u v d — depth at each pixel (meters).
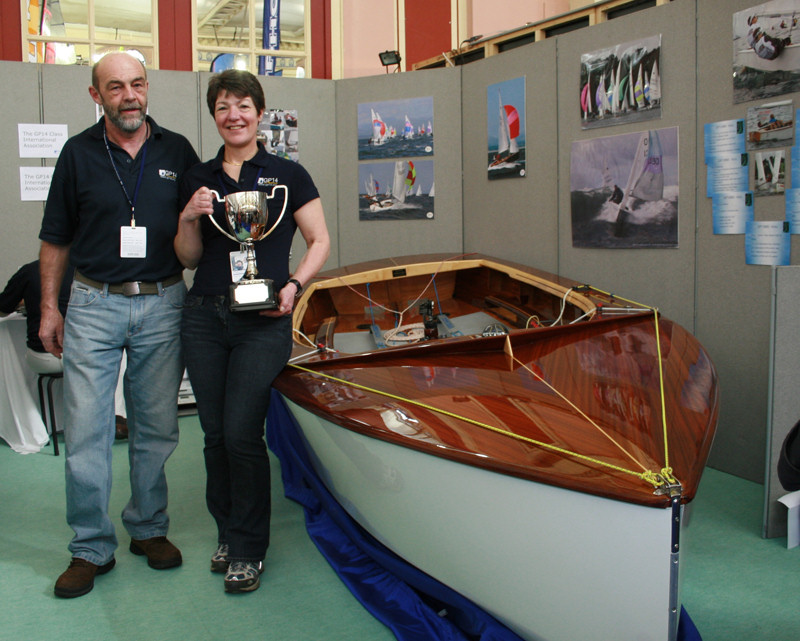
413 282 3.85
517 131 3.91
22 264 4.03
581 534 1.47
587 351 2.24
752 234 2.84
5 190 3.98
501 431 1.65
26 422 3.49
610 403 1.85
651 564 1.41
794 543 2.29
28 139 3.98
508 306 3.51
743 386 2.92
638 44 3.22
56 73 4.00
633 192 3.32
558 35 3.62
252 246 1.96
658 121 3.18
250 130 2.02
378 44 5.57
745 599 1.99
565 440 1.62
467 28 5.77
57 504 2.81
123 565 2.28
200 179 2.07
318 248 2.09
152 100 4.15
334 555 2.26
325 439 2.01
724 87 2.90
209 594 2.09
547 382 1.98
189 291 2.11
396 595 1.98
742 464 2.94
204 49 4.93
